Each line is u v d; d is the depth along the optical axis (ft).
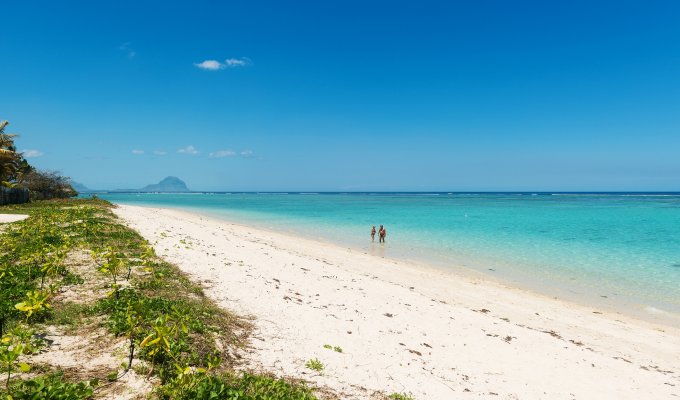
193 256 61.36
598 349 44.47
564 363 38.17
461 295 63.31
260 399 19.74
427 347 36.78
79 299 32.53
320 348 31.22
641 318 56.18
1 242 50.96
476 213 245.24
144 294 35.17
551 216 219.61
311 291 51.01
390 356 32.48
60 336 24.61
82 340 24.38
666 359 43.11
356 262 86.17
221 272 52.60
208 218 193.06
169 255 59.06
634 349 45.39
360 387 25.54
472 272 81.10
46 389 16.74
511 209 291.79
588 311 58.59
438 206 342.64
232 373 23.18
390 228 157.07
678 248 109.40
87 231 67.72
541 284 72.59
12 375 18.78
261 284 49.21
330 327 37.27
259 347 29.12
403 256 97.40
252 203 408.46
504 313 55.42
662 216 218.59
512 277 77.41
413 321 44.39
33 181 191.21
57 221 79.10
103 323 26.94
